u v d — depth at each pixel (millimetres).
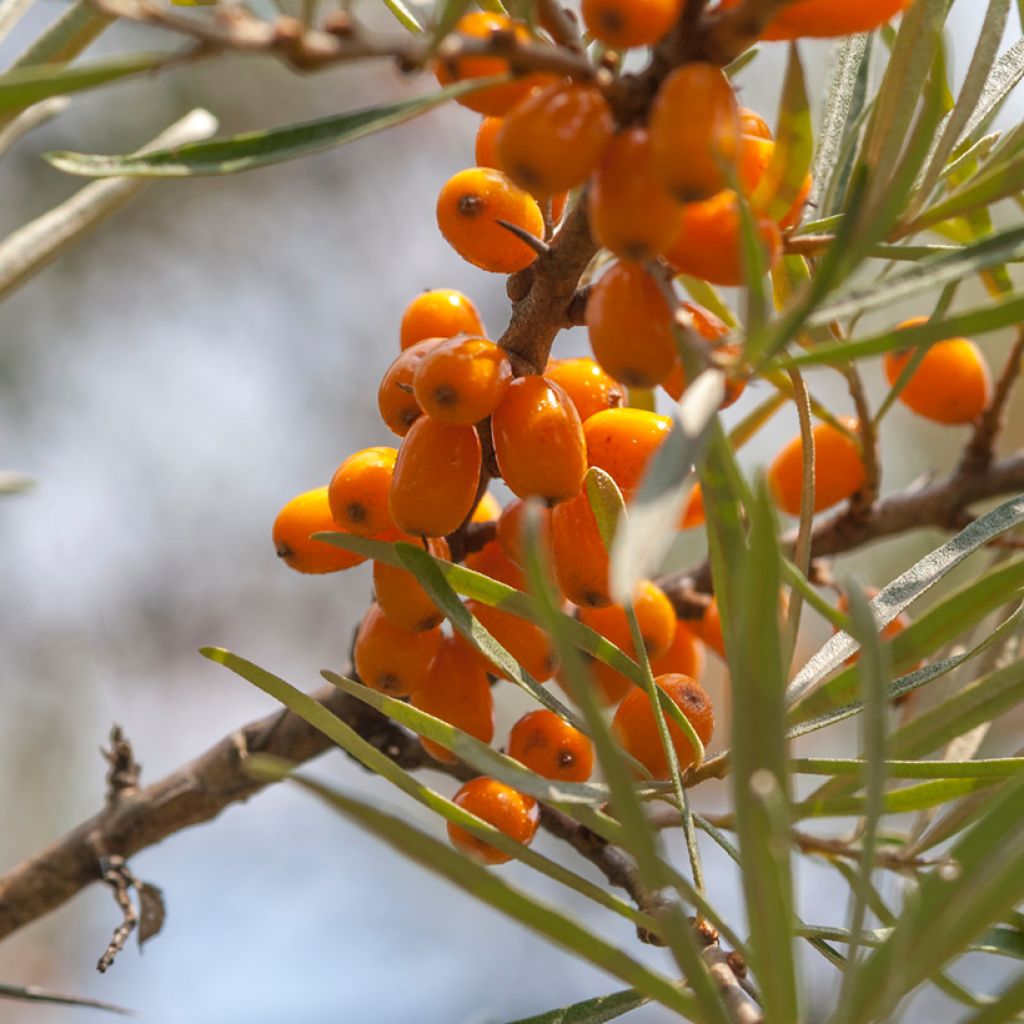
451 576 382
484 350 376
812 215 392
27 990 414
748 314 352
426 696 400
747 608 350
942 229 418
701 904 360
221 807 437
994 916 349
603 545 379
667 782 380
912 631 369
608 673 403
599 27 356
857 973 352
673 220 357
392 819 348
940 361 444
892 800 375
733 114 354
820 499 441
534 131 356
